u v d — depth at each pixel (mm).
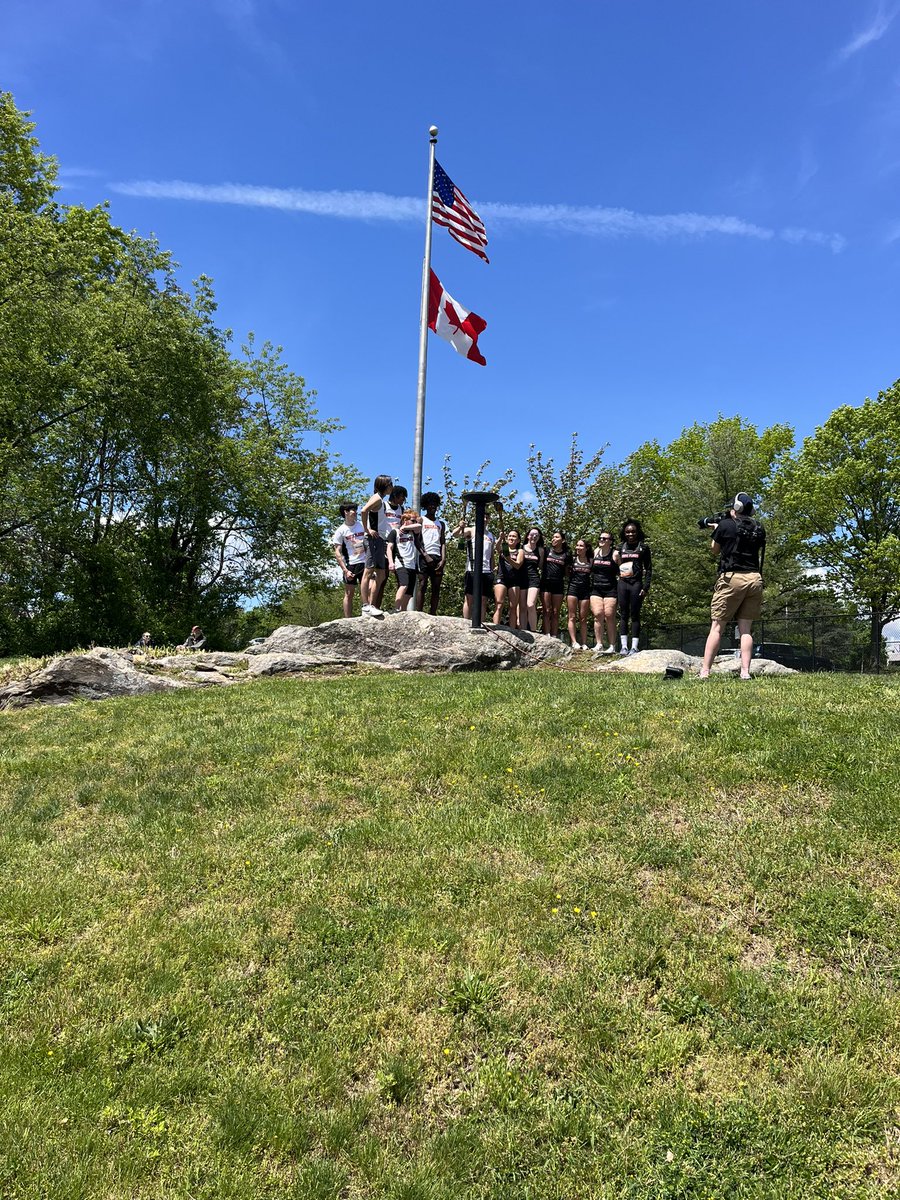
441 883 4566
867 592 31531
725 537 8539
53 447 23000
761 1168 2836
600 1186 2803
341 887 4598
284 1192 2809
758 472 36781
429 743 6543
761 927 4062
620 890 4395
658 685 8070
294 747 6715
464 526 12461
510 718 7020
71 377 21078
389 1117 3143
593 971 3811
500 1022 3551
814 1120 2986
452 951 4008
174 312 25172
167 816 5629
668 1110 3062
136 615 25547
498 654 11453
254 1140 3018
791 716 6371
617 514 25812
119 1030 3561
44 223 20672
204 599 29375
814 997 3568
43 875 4922
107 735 7727
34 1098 3193
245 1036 3549
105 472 26203
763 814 5031
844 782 5219
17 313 19406
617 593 12547
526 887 4465
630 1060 3320
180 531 29734
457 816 5324
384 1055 3410
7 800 6141
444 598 26109
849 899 4125
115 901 4602
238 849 5090
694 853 4691
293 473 29672
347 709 7793
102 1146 2963
